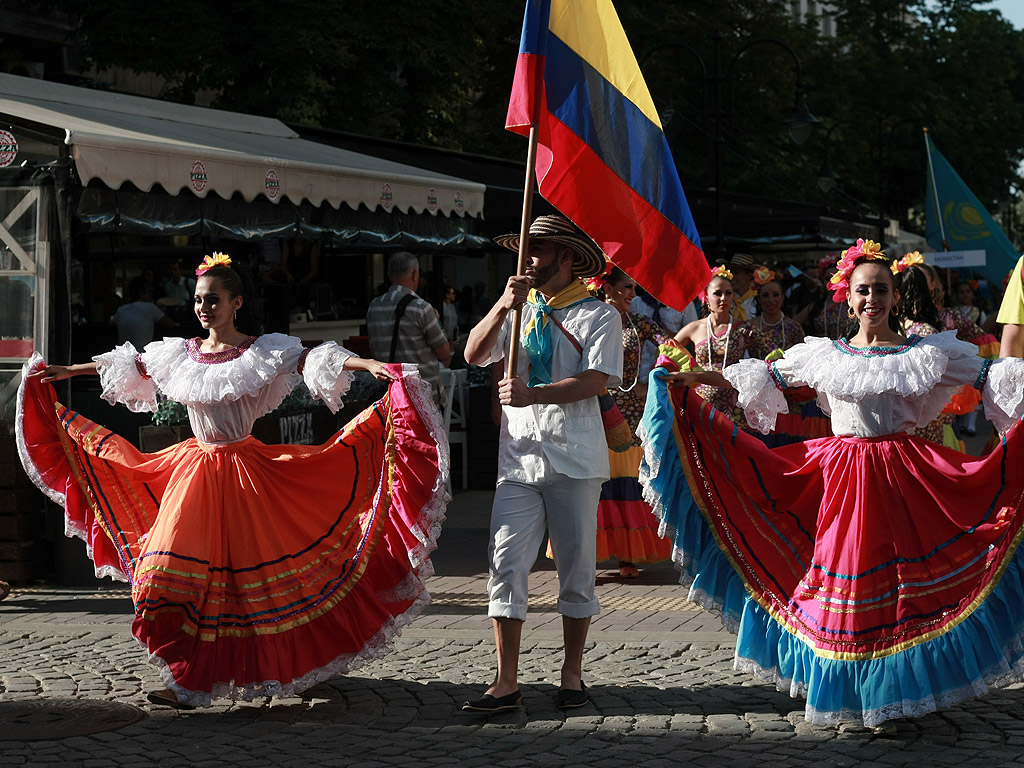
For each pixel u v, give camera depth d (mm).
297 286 15312
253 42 17078
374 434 5309
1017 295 5758
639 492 7832
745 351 7902
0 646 6387
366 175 10734
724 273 7914
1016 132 35594
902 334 5348
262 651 5105
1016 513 4824
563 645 6195
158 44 16641
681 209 5441
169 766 4586
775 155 25328
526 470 5203
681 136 24047
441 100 19250
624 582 7848
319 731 4973
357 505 5352
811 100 27359
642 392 7824
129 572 5508
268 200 9617
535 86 5277
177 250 14516
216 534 5148
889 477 4902
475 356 5250
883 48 33812
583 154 5375
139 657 6152
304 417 9328
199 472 5234
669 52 23609
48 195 7988
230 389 5191
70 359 8070
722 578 5238
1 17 17750
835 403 5074
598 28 5398
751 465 5180
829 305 10328
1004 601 4801
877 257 5043
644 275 5441
